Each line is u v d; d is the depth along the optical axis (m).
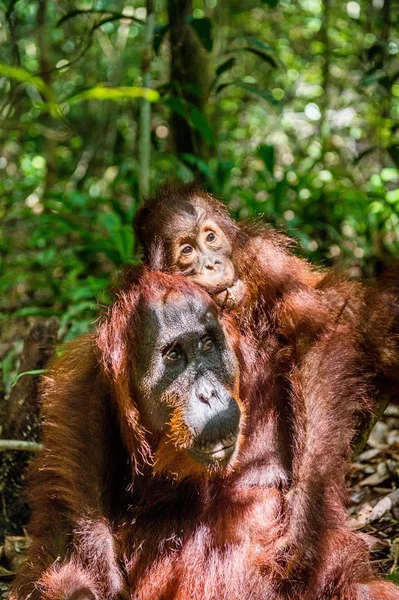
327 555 3.40
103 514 3.55
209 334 3.35
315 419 3.60
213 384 3.29
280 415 3.80
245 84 6.14
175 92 6.89
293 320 3.86
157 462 3.45
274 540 3.50
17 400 4.85
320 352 3.74
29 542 3.96
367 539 4.07
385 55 7.05
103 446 3.60
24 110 10.49
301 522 3.43
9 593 3.62
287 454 3.76
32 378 4.84
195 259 4.09
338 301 3.94
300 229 7.48
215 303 3.54
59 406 3.62
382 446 5.00
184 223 4.19
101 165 10.98
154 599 3.54
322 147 8.93
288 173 8.79
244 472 3.66
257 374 3.77
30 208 8.94
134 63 11.43
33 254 8.36
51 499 3.58
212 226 4.18
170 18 6.64
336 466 3.54
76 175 10.90
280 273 3.98
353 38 9.30
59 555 3.45
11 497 4.66
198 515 3.57
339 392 3.67
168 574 3.53
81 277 7.71
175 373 3.30
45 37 8.96
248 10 10.62
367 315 3.92
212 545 3.52
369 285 4.11
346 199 7.54
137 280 3.48
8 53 10.29
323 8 9.64
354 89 9.34
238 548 3.49
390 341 3.89
